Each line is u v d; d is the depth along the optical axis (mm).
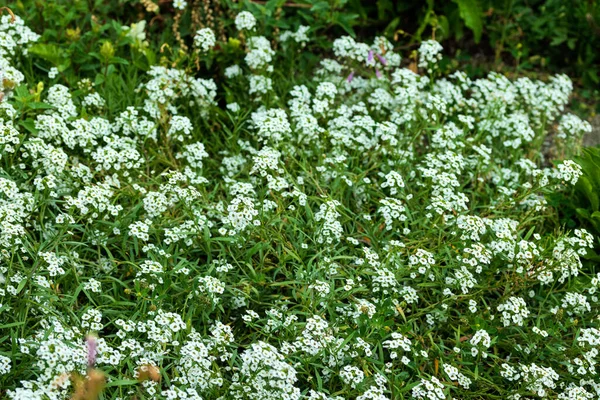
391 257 2240
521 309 2201
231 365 2129
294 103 2395
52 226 2211
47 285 2141
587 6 2654
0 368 2062
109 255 2199
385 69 2516
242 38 2506
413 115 2434
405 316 2242
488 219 2291
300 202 2258
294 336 2160
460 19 2652
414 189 2381
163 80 2408
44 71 2445
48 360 2037
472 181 2404
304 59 2559
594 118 2615
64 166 2234
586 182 2359
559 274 2260
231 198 2326
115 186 2291
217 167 2404
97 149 2283
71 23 2514
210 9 2531
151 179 2297
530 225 2373
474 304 2211
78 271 2195
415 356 2156
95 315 2127
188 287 2176
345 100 2514
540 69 2676
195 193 2256
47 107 2316
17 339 2104
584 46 2668
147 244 2238
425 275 2236
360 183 2342
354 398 2145
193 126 2441
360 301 2189
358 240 2311
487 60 2676
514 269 2238
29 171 2268
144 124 2352
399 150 2391
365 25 2660
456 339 2184
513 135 2469
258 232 2229
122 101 2418
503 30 2656
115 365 2094
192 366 2102
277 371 2064
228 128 2469
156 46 2535
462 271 2227
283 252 2242
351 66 2541
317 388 2135
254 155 2396
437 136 2377
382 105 2471
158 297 2152
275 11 2535
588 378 2186
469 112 2492
